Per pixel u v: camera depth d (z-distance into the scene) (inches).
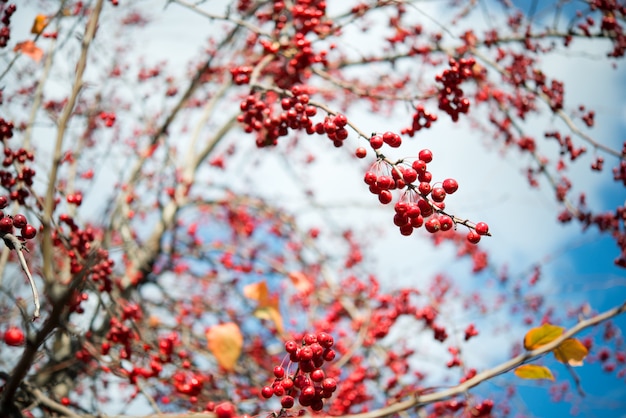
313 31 39.4
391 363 48.0
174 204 52.3
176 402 41.3
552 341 33.1
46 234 36.2
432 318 44.9
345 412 42.0
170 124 51.1
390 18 46.9
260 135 36.0
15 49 37.2
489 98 48.2
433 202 29.3
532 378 33.7
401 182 29.4
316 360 29.9
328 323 49.7
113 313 37.6
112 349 40.1
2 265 39.7
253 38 50.6
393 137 30.5
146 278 50.1
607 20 42.9
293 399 29.7
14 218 29.4
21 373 34.2
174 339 39.9
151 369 37.9
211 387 42.5
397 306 46.3
